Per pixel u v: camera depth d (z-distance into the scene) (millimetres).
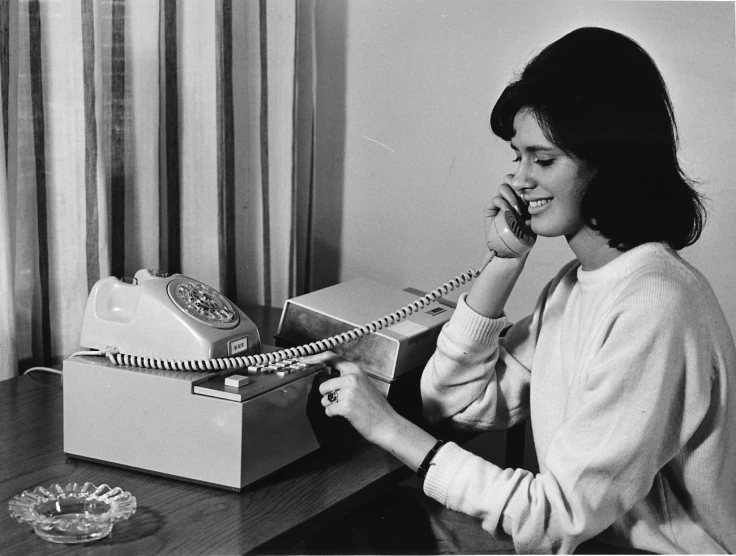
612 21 1903
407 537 1433
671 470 1206
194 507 1087
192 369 1184
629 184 1171
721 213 1891
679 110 1883
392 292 1712
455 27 2035
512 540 1154
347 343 1463
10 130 1533
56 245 1667
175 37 1874
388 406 1227
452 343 1416
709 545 1196
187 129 1930
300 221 2256
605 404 1095
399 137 2148
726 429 1172
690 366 1109
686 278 1154
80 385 1192
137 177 1824
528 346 1492
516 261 1398
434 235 2152
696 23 1843
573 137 1158
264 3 2027
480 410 1432
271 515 1071
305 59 2172
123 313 1252
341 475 1210
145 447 1170
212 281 2025
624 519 1205
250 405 1122
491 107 2031
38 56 1581
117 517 1014
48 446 1260
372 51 2133
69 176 1658
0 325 1547
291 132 2117
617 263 1217
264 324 1930
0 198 1494
